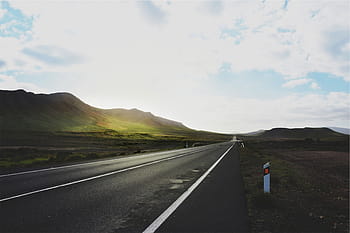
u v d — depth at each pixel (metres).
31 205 5.48
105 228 4.09
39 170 11.95
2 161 17.62
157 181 8.83
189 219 4.54
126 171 11.66
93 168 12.84
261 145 65.62
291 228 4.11
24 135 91.50
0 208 5.23
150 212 4.98
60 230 4.00
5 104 173.38
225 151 30.73
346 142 68.62
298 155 34.53
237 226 4.16
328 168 19.78
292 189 7.41
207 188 7.53
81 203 5.68
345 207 5.58
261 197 5.48
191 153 26.86
